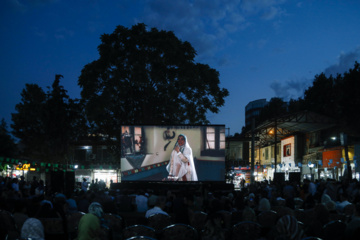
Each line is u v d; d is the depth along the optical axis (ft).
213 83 105.91
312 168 134.41
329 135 130.31
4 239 20.43
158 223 28.81
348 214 32.76
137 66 97.76
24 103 122.62
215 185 82.58
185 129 84.02
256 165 169.48
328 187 58.44
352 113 115.14
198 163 83.15
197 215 31.96
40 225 20.79
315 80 152.87
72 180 75.31
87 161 147.64
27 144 123.95
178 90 102.73
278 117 125.18
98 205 22.90
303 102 159.53
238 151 163.94
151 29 106.93
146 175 83.41
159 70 100.89
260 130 147.13
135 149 83.82
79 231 20.97
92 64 103.55
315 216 24.44
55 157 122.52
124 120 106.93
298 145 151.64
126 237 23.75
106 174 149.38
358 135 117.29
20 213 27.02
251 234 24.40
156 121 106.11
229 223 32.35
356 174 102.58
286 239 14.65
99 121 105.19
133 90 104.47
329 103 138.51
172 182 82.74
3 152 138.10
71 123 124.67
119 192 61.98
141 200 46.14
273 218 30.91
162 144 83.92
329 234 22.80
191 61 106.11
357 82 114.42
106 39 104.42
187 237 23.44
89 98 103.40
